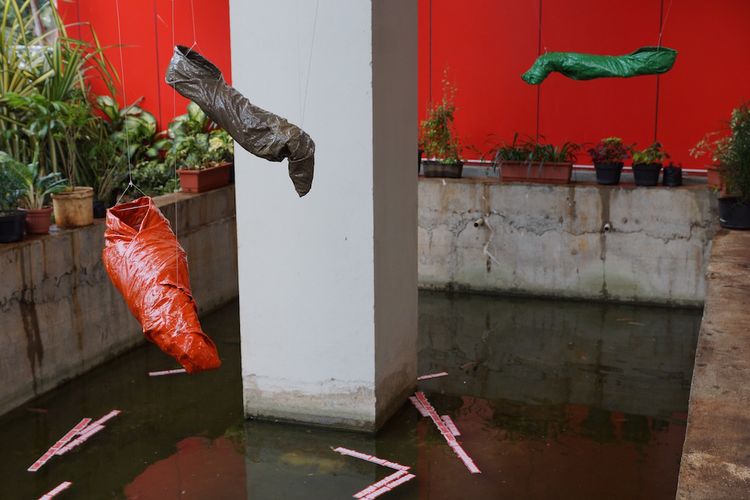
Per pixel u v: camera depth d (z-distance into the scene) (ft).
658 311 24.32
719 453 8.66
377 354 16.14
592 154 25.03
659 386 19.12
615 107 25.55
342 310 16.02
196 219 24.16
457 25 26.53
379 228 15.80
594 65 17.60
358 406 16.34
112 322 20.93
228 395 18.74
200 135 26.89
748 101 24.17
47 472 15.16
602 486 14.32
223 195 25.45
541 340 22.36
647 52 17.43
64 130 23.12
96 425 17.08
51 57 24.49
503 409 17.88
